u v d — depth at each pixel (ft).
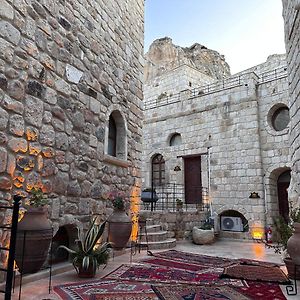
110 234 18.08
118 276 13.52
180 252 22.15
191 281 13.00
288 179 32.60
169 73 56.29
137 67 24.45
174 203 35.86
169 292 10.98
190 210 32.71
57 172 14.37
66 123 15.25
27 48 12.87
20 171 12.13
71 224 15.23
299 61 16.71
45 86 13.88
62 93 15.11
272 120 33.42
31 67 13.05
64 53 15.47
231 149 34.65
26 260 11.12
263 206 31.63
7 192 11.44
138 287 11.70
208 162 36.29
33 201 12.13
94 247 14.97
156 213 28.22
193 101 39.17
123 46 22.30
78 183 15.93
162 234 25.39
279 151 31.63
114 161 19.51
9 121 11.71
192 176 38.60
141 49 25.52
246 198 32.68
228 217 33.68
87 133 17.01
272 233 30.30
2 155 11.28
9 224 10.48
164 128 41.75
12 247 8.77
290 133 19.81
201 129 37.76
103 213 18.15
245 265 17.19
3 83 11.51
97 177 17.75
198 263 17.62
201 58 97.40
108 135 20.65
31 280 12.19
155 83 58.54
